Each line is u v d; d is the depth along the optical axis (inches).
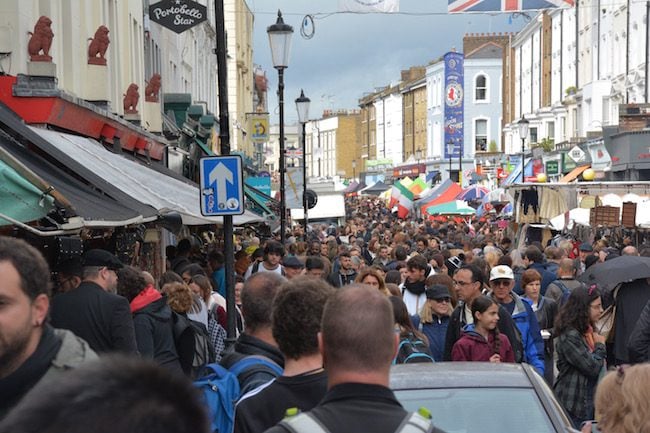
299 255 949.8
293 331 217.3
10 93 594.9
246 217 790.5
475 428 256.1
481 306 409.7
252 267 757.3
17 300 168.1
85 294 320.2
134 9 1075.9
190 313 464.4
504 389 267.1
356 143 7219.5
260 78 3417.8
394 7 901.2
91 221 412.5
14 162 352.2
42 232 348.2
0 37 603.2
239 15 2566.4
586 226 1218.0
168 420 78.3
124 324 318.0
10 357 168.7
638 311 509.7
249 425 215.0
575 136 2581.2
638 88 2064.5
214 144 1720.0
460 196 2198.6
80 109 666.2
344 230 1726.1
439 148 4813.0
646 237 1164.5
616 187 1250.0
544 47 3078.2
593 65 2480.3
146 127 1032.2
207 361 399.9
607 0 2368.4
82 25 810.8
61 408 77.2
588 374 420.5
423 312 477.4
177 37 1541.6
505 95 3816.4
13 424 77.4
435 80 4854.8
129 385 79.1
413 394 266.2
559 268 660.7
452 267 839.7
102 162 609.0
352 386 152.0
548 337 513.3
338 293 158.9
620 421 198.8
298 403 214.8
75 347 176.2
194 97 1780.3
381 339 154.1
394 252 930.1
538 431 255.3
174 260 737.6
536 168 2493.8
